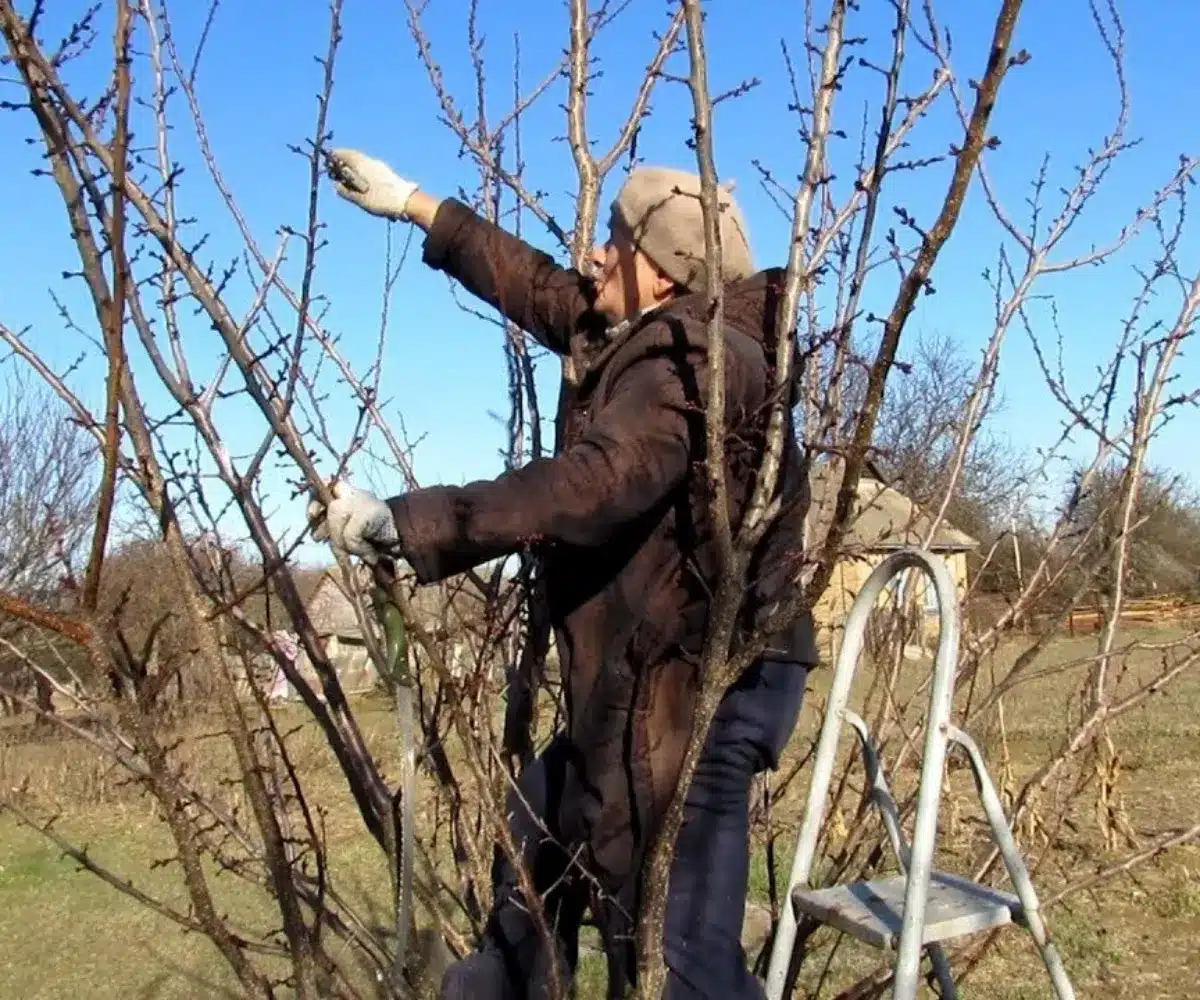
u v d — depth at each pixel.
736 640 1.93
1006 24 1.35
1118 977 5.50
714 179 1.63
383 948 2.32
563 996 2.04
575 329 2.42
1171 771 9.51
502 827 1.93
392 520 1.69
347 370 2.49
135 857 7.65
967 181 1.41
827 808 2.94
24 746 7.96
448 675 1.92
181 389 1.93
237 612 2.05
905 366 1.65
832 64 1.79
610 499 1.76
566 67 2.87
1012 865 1.98
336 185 2.58
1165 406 2.64
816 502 2.39
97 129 1.86
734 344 1.88
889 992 2.97
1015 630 2.96
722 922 1.99
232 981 5.86
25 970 6.02
